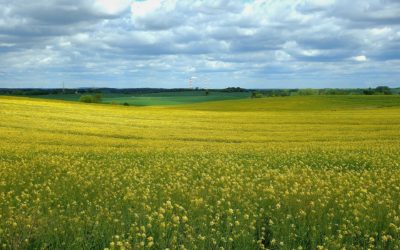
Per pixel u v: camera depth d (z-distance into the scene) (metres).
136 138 37.81
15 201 11.70
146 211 10.55
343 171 20.28
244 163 22.16
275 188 14.03
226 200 12.19
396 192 13.52
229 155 24.44
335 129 46.50
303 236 9.43
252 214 10.60
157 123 51.72
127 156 24.11
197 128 47.31
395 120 55.59
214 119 59.06
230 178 16.11
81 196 12.55
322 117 62.19
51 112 57.44
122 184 14.70
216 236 9.40
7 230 8.91
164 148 28.44
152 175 16.77
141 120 54.69
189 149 27.91
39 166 18.67
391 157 24.45
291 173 17.27
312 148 28.70
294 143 33.34
